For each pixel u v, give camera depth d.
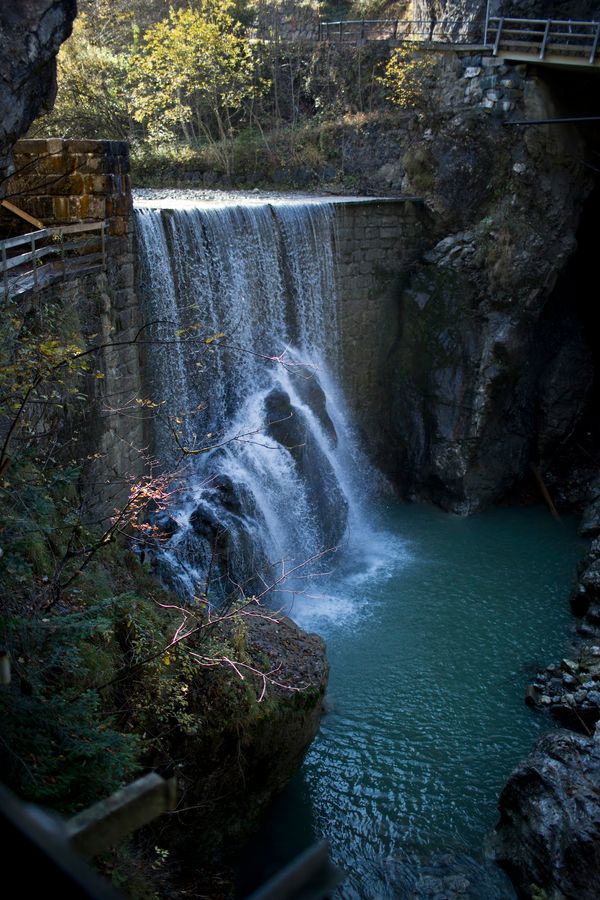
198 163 24.95
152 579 11.48
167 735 8.92
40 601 7.93
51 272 11.53
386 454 22.48
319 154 24.12
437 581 17.80
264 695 9.91
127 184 13.80
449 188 21.58
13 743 6.37
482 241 20.91
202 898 9.05
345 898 9.95
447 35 22.38
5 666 3.96
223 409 17.25
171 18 25.34
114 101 25.38
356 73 24.66
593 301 24.11
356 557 18.91
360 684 14.22
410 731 13.06
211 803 9.53
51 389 10.73
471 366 20.95
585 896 9.07
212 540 14.89
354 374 21.33
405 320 21.78
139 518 13.74
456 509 21.45
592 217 23.25
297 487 17.45
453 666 14.78
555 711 13.34
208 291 16.47
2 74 9.19
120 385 13.92
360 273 20.80
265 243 17.78
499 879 10.16
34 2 9.26
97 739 6.70
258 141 25.20
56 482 8.90
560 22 20.14
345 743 12.75
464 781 12.03
